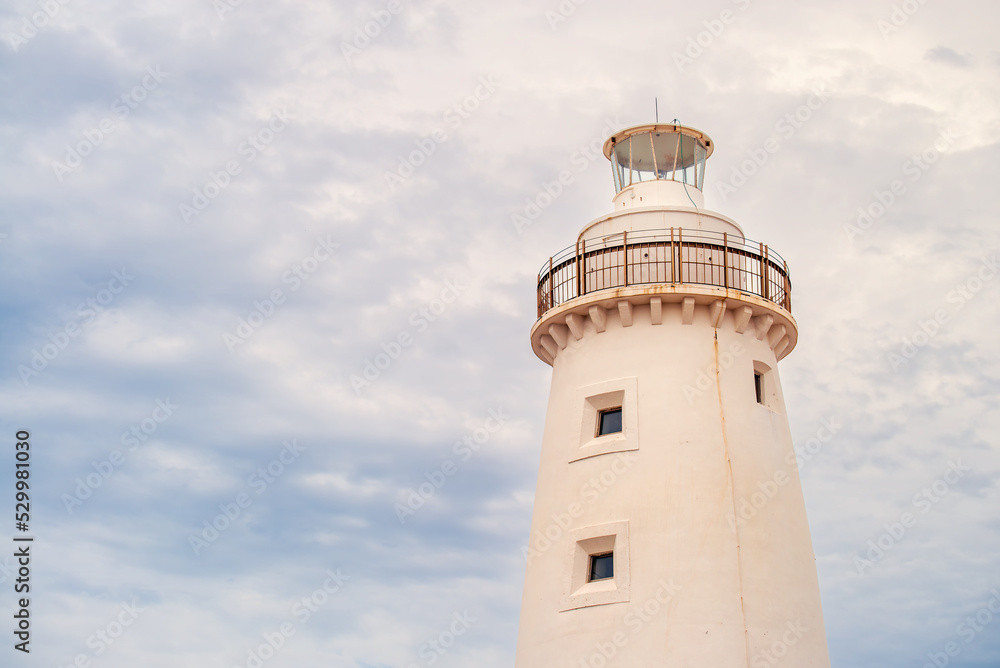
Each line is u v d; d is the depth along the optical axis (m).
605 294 28.16
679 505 26.33
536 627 26.84
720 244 28.77
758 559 26.23
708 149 31.91
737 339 28.20
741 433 27.34
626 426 27.36
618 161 32.00
